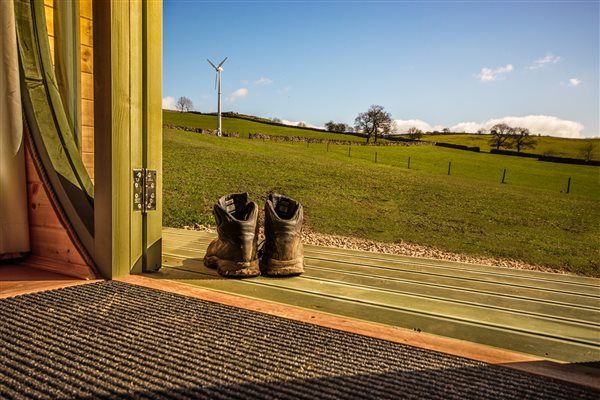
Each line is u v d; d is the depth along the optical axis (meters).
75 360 1.26
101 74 2.21
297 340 1.49
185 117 60.50
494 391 1.17
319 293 2.17
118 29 2.21
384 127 62.97
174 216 5.52
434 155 38.47
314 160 21.47
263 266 2.57
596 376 1.29
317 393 1.12
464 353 1.44
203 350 1.37
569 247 5.90
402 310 1.93
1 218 2.40
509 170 29.06
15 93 2.43
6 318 1.59
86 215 2.33
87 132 3.10
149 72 2.40
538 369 1.33
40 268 2.41
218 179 10.98
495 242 5.82
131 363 1.25
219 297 1.97
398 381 1.21
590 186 21.38
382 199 10.06
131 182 2.33
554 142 59.53
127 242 2.33
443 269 2.88
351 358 1.35
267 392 1.11
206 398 1.07
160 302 1.86
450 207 9.65
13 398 1.03
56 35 2.87
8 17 2.40
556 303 2.15
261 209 6.18
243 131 53.41
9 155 2.41
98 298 1.88
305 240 4.73
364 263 2.99
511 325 1.78
